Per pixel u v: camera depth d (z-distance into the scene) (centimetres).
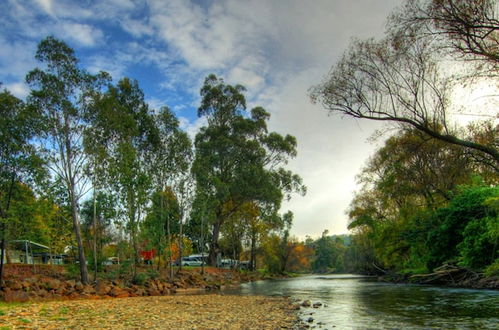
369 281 4809
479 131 2664
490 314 1374
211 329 1223
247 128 6056
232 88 6238
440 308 1597
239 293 3100
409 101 1939
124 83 4069
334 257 15988
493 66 1653
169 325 1299
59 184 2884
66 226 3809
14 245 4341
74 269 3148
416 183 3819
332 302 2070
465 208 2919
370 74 1970
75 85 3012
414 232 3691
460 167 3366
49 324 1271
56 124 2939
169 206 4369
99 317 1481
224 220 6525
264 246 8381
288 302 2152
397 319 1357
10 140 2659
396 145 3269
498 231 2370
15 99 2855
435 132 1931
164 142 4091
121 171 3195
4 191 2656
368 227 5831
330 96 2056
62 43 2958
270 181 5962
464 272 2838
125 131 3319
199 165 4500
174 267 5353
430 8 1633
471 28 1581
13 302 2069
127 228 3316
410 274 4094
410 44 1795
